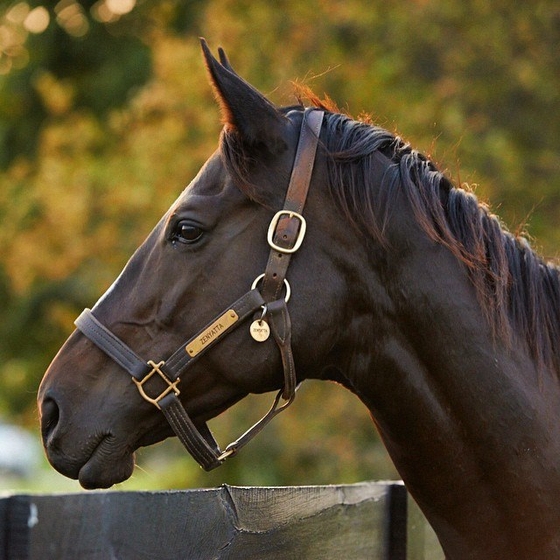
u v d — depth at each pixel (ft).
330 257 14.01
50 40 97.35
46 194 65.26
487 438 13.92
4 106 97.60
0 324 87.04
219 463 14.10
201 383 14.01
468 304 14.03
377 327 14.15
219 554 14.28
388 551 19.07
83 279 70.69
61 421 13.91
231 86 14.03
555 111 56.59
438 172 14.75
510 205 53.93
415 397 14.15
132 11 96.37
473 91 55.11
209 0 73.61
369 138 14.49
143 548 13.03
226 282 13.87
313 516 16.42
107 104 91.25
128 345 13.98
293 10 56.18
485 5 54.54
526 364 14.15
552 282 14.84
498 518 14.07
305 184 14.07
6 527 11.34
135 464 14.35
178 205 14.19
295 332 13.83
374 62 55.01
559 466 13.89
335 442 51.67
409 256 14.07
